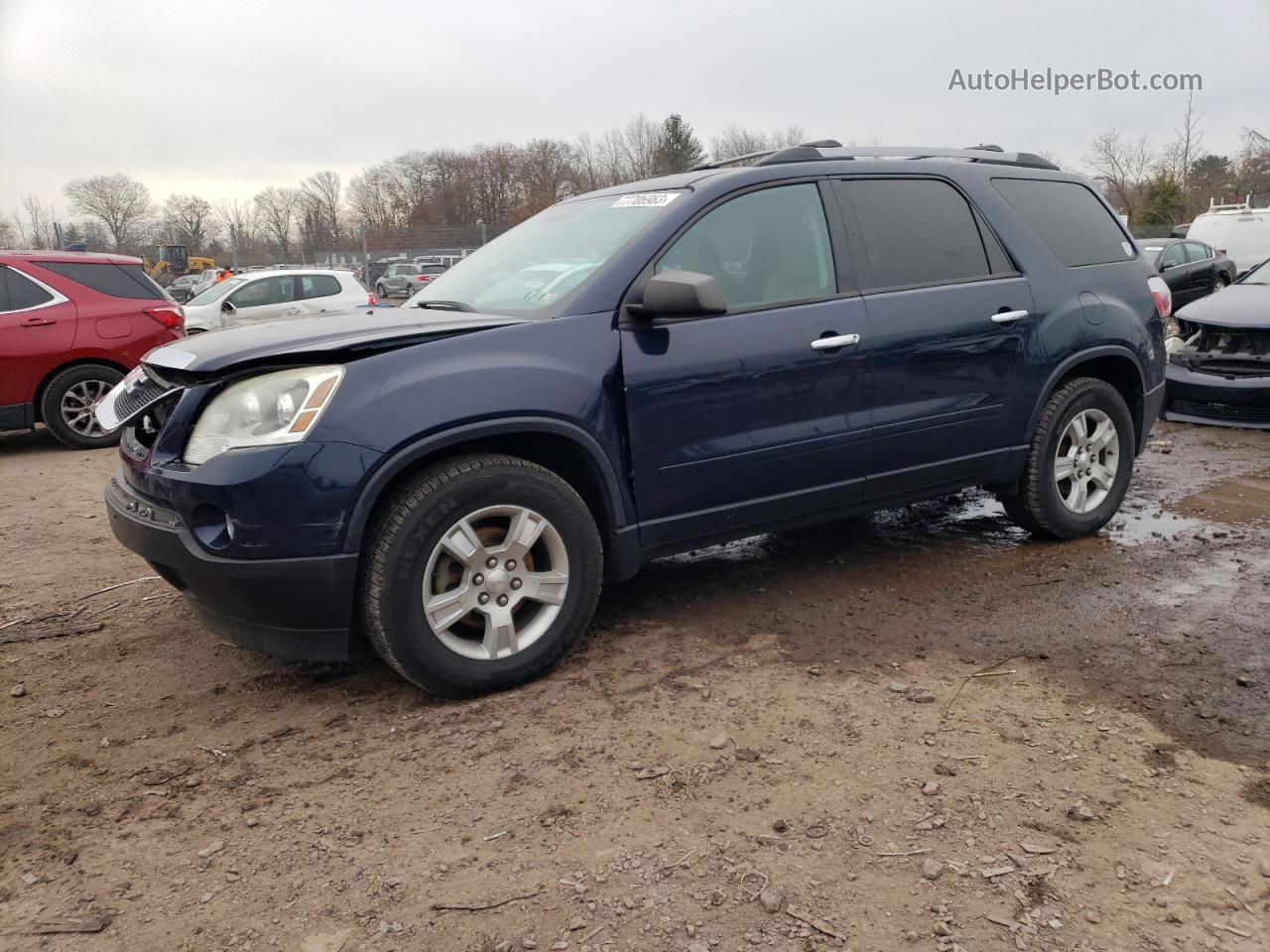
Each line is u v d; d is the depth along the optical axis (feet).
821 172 13.17
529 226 14.71
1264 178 137.69
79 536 18.07
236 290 48.52
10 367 26.86
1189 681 10.60
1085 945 6.72
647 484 11.53
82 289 27.99
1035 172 15.61
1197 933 6.81
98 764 9.61
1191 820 8.07
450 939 6.97
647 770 9.09
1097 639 11.84
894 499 13.76
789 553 15.62
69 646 12.63
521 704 10.55
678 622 12.79
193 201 254.06
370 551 10.08
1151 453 22.56
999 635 12.07
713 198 12.25
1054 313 14.65
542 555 11.10
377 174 290.15
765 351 12.03
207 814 8.65
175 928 7.17
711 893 7.34
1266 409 23.86
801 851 7.81
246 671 11.68
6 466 25.64
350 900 7.41
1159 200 134.92
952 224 14.11
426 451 10.08
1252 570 14.16
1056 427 14.89
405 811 8.57
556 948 6.84
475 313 11.89
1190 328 25.54
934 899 7.21
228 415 10.00
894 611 12.98
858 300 12.85
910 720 9.89
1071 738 9.46
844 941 6.81
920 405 13.39
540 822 8.32
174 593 14.52
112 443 28.48
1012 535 16.30
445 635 10.44
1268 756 9.04
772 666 11.32
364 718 10.37
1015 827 8.04
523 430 10.56
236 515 9.60
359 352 10.14
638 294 11.49
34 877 7.82
